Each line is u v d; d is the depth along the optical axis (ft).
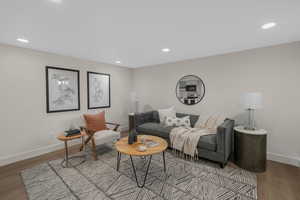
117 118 14.89
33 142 9.41
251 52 9.25
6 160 8.36
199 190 6.07
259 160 7.45
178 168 7.80
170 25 6.11
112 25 6.07
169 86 13.46
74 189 6.15
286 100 8.27
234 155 8.66
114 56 11.10
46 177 7.02
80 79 11.75
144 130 11.39
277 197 5.69
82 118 11.27
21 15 5.19
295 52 7.93
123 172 7.45
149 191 6.01
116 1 4.45
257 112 9.18
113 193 5.90
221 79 10.53
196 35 7.11
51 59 10.11
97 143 9.09
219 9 4.93
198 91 11.68
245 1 4.47
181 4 4.64
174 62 12.99
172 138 9.46
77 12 5.06
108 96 13.94
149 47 8.95
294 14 5.21
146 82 15.20
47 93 9.89
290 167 7.91
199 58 11.53
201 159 8.86
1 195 5.80
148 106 15.19
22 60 8.86
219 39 7.65
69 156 9.37
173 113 12.25
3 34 6.88
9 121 8.48
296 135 8.07
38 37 7.27
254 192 5.96
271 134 8.77
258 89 9.10
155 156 9.25
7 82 8.36
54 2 4.45
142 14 5.24
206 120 10.20
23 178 6.95
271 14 5.23
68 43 8.19
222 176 7.08
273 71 8.58
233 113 10.11
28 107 9.16
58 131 10.55
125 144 7.64
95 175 7.18
